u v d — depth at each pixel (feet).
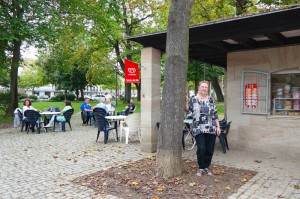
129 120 29.37
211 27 19.71
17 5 45.83
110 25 61.11
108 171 17.84
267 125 23.76
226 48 25.59
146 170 17.70
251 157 22.06
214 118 16.79
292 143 22.48
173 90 16.02
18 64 55.47
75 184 15.60
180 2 15.74
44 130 39.40
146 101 24.04
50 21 46.83
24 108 37.83
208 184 15.19
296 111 23.07
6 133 36.70
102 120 29.12
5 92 58.23
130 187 14.80
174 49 15.89
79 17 58.44
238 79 25.40
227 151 24.36
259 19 17.65
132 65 26.09
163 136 16.25
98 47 82.89
